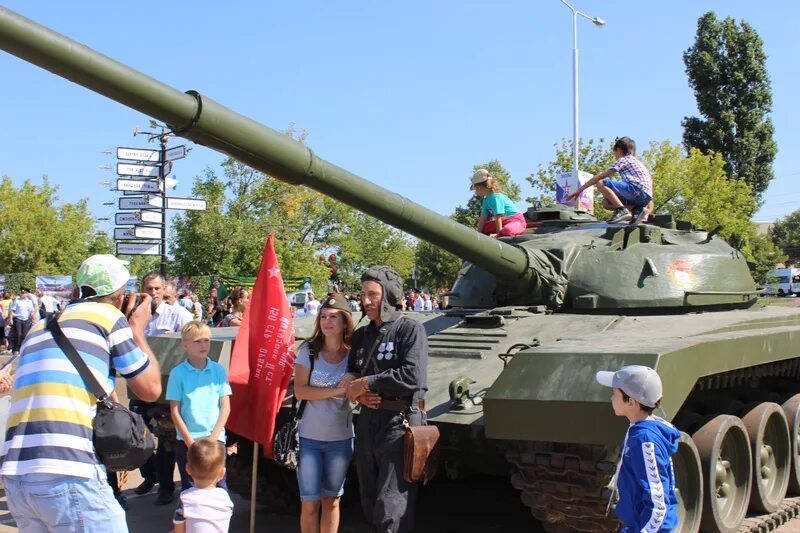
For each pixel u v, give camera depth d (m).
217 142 5.38
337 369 6.32
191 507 5.10
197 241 28.50
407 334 5.85
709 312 9.26
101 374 4.54
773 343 7.88
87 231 50.44
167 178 16.67
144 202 16.41
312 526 6.25
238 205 33.50
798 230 94.38
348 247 44.88
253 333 6.93
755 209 42.62
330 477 6.25
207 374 6.76
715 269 9.38
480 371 7.20
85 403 4.47
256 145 5.52
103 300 4.91
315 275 32.03
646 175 10.25
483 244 7.72
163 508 8.53
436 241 7.27
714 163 34.78
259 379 6.82
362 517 8.29
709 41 44.22
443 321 8.83
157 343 8.03
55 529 4.36
